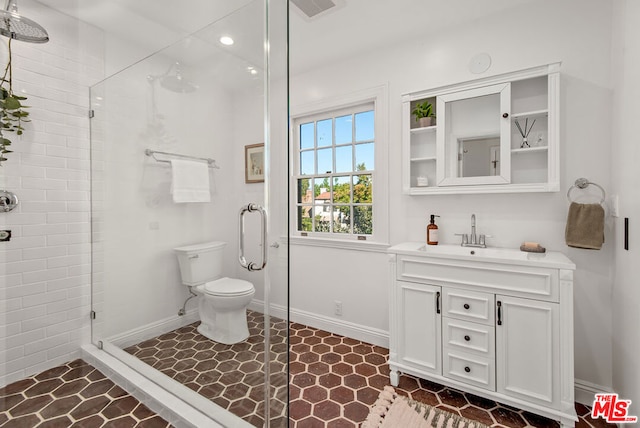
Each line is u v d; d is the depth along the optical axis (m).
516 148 1.96
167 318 1.82
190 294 1.74
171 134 1.82
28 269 1.99
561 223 1.86
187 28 2.06
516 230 1.99
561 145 1.83
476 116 2.01
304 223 3.03
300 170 3.04
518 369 1.61
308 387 1.94
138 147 1.97
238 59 1.52
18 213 1.94
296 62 2.70
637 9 1.38
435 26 2.17
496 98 1.95
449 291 1.79
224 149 1.60
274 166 1.40
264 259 1.43
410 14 2.04
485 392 1.69
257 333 1.47
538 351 1.56
